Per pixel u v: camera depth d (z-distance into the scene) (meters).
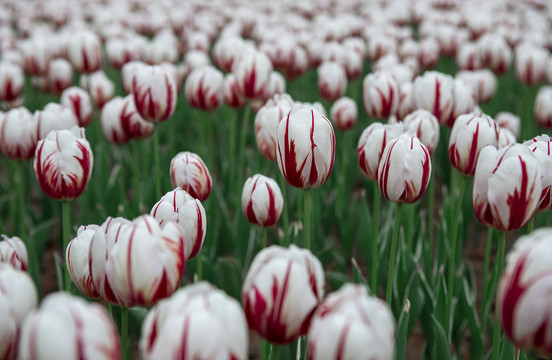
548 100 1.72
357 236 1.89
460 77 1.95
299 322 1.00
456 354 1.49
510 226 1.13
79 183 1.26
